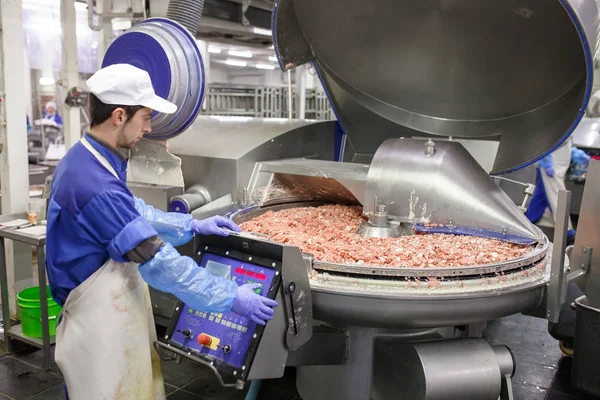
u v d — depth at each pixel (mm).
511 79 2676
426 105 3104
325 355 2189
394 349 2152
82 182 1687
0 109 3367
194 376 3010
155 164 2844
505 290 1926
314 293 1913
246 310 1692
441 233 2332
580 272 2365
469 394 2039
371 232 2391
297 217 2709
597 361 2816
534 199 5727
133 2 3561
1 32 3270
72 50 3824
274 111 6059
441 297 1841
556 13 2232
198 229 2027
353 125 3459
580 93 2422
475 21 2480
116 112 1701
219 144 3033
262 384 2779
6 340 3209
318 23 2893
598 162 2381
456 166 2439
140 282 1929
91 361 1848
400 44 2777
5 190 3451
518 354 3428
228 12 4234
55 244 1798
